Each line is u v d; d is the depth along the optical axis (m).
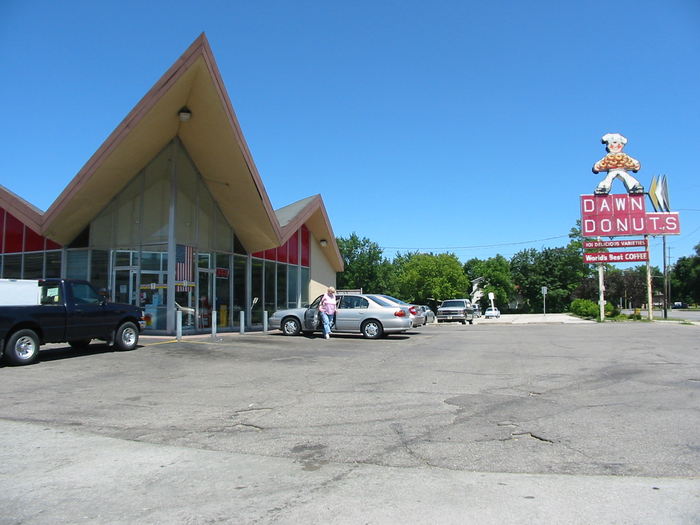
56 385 9.51
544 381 9.57
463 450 5.65
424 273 67.75
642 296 71.19
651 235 35.47
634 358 12.73
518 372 10.62
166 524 3.91
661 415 6.98
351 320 18.27
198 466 5.23
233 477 4.91
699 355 13.28
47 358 12.85
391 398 8.20
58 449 5.82
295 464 5.27
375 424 6.71
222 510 4.15
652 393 8.41
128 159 17.44
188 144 18.75
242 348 14.80
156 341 16.45
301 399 8.22
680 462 5.18
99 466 5.25
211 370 11.12
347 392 8.72
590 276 74.12
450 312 36.97
